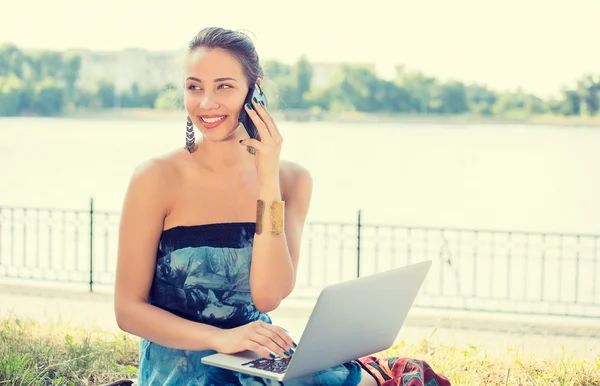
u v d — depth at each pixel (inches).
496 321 283.4
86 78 3179.1
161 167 108.9
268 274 107.7
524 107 3097.9
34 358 196.9
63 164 1236.5
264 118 107.3
